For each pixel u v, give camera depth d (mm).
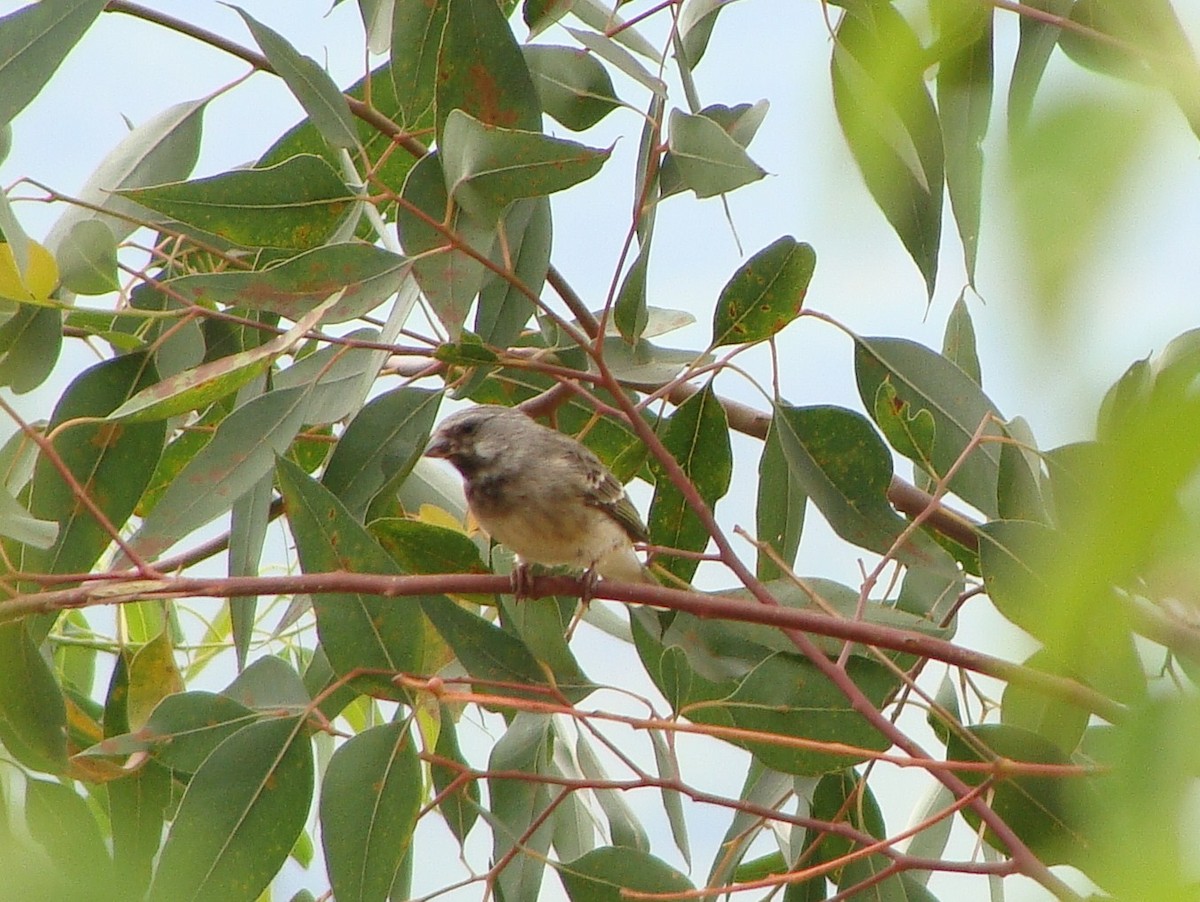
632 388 10383
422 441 9062
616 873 8359
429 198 8367
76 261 8375
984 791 7238
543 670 8867
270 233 8477
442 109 8523
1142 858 2572
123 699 9508
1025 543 8281
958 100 8672
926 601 9953
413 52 8922
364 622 8328
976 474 9586
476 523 11094
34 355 8906
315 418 9219
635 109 9023
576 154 7867
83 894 3152
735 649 9156
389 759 8172
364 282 8227
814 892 9320
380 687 8352
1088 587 2229
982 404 9664
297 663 11570
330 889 8195
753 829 9180
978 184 8672
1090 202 1941
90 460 8961
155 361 9250
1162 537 2080
